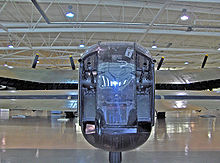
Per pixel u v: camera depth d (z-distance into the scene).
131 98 3.79
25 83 13.95
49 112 21.66
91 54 4.23
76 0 12.39
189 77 14.00
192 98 7.41
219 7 12.24
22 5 13.68
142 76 4.64
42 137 7.99
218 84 14.27
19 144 6.88
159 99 7.48
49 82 13.48
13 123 12.12
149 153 5.90
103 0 12.45
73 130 9.62
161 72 15.14
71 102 6.80
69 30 15.34
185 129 10.05
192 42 23.69
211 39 21.97
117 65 4.00
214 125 11.49
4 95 7.38
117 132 3.62
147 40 23.03
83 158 5.43
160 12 11.91
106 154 5.78
